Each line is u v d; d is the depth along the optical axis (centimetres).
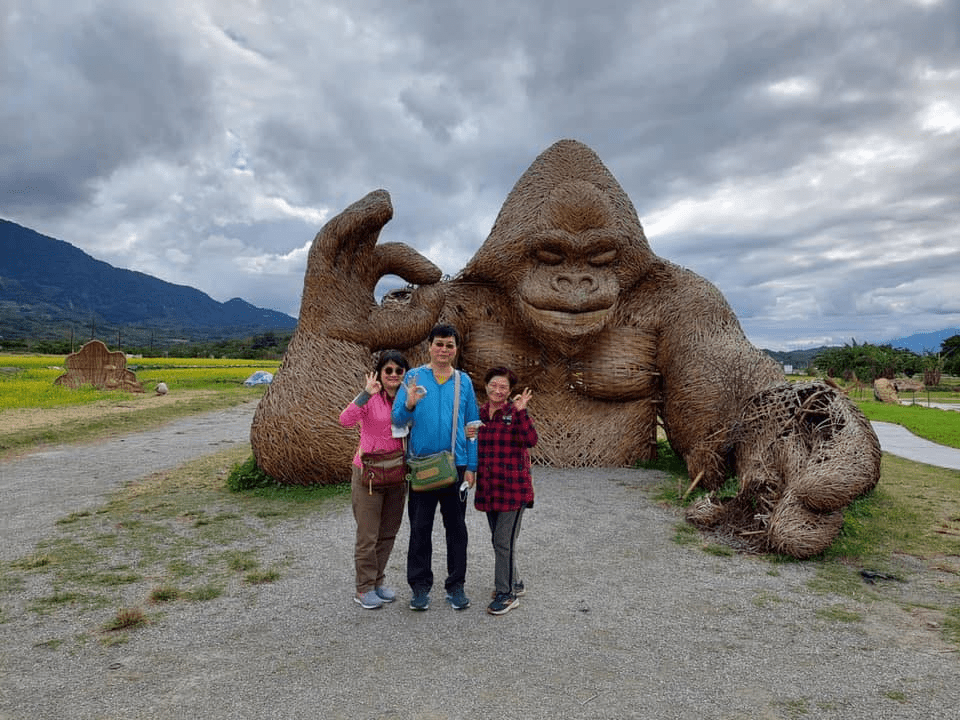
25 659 373
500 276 938
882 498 740
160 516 700
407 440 442
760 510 626
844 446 610
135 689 338
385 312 886
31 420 1555
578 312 860
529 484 437
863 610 438
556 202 895
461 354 981
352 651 379
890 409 2227
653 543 590
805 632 403
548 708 315
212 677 350
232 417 1873
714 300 923
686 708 315
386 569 526
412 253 918
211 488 834
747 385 819
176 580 504
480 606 446
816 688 334
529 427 436
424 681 343
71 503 773
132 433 1484
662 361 931
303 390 796
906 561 539
